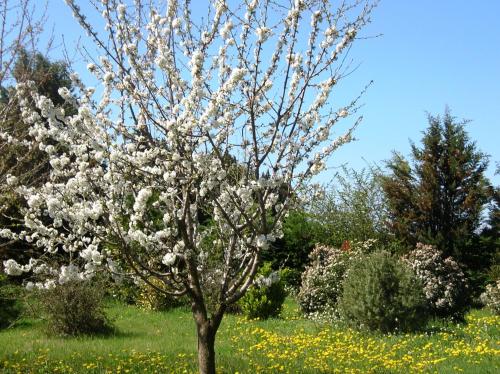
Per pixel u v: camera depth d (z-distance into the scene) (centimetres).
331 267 1316
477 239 1884
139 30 562
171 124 467
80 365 725
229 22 486
